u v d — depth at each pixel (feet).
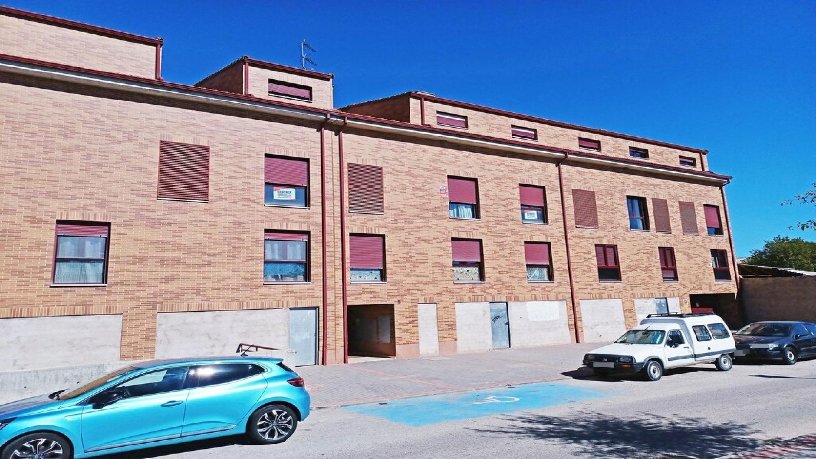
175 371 23.77
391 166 63.52
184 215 50.08
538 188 76.28
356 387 40.09
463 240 67.72
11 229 42.68
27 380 37.01
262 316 52.08
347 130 61.31
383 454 22.44
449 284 64.90
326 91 66.18
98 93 48.32
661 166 88.53
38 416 20.56
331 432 26.78
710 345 48.01
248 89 61.46
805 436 23.93
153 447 23.03
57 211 44.68
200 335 48.83
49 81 46.26
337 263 57.26
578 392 37.70
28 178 44.01
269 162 55.98
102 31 54.75
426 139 66.85
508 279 69.77
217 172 52.60
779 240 164.14
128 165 48.37
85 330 44.29
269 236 54.49
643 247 84.48
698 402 32.99
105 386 22.24
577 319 74.49
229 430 23.82
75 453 20.83
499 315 68.33
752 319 92.32
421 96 73.15
